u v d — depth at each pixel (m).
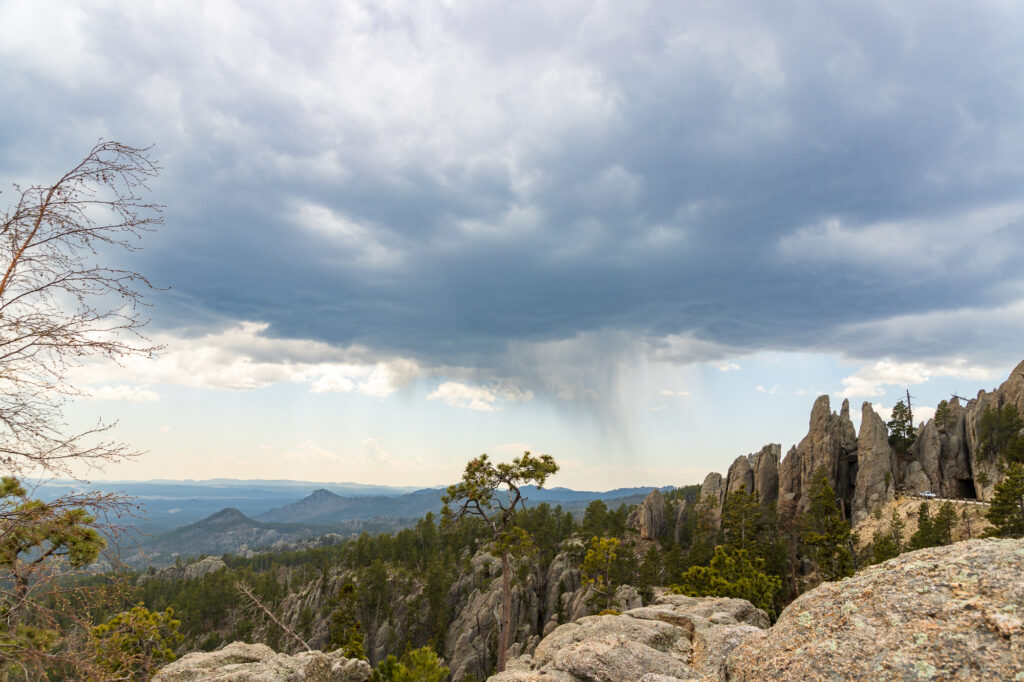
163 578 181.75
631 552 99.56
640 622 16.64
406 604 123.88
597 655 12.97
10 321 7.09
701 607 19.97
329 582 136.50
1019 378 104.56
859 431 113.06
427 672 25.72
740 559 56.91
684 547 115.88
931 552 7.14
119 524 7.21
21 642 6.78
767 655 7.08
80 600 7.03
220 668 16.28
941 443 112.12
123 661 7.86
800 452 119.50
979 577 6.20
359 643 52.16
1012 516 69.12
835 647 6.38
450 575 124.62
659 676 9.57
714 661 13.69
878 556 72.12
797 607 7.76
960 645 5.50
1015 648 5.14
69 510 7.21
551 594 106.81
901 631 6.08
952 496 98.12
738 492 102.25
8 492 7.10
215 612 131.12
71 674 7.04
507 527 37.12
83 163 7.66
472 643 101.81
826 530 81.50
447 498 36.72
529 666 18.38
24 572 7.21
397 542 152.62
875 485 104.69
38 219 7.42
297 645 101.56
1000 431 98.19
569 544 120.88
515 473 36.22
